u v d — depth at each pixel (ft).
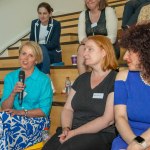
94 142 6.16
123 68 9.04
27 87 8.05
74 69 10.78
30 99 8.03
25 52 7.98
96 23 10.22
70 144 6.00
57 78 11.25
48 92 8.13
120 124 5.76
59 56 12.41
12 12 15.16
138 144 5.22
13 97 7.81
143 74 5.62
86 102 6.75
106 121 6.40
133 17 9.96
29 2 16.11
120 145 5.65
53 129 9.45
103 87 6.68
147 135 5.29
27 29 15.97
